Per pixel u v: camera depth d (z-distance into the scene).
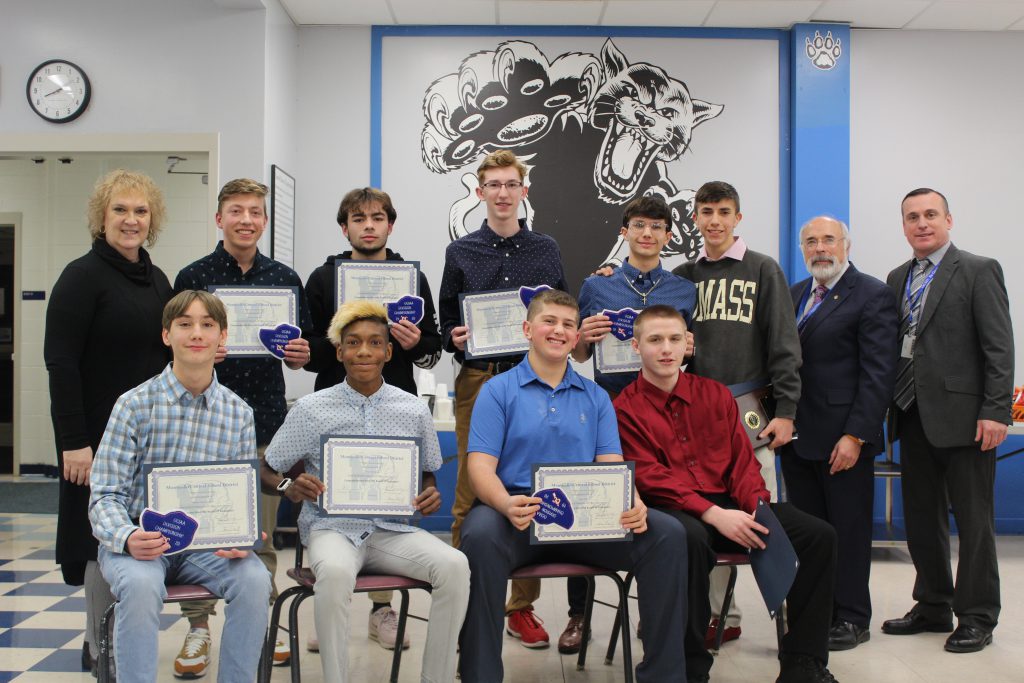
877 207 4.99
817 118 4.89
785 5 4.64
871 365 2.90
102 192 2.57
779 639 2.50
